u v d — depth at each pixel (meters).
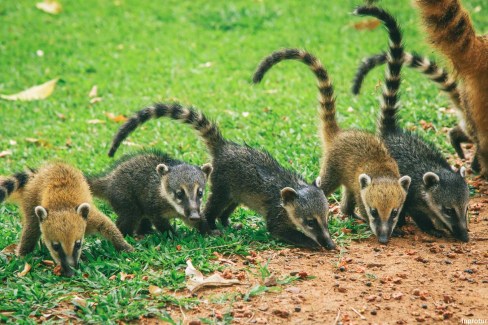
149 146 16.50
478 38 13.02
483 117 13.16
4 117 19.30
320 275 9.91
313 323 8.60
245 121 17.66
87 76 22.17
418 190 11.95
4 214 13.45
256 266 10.30
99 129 18.14
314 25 24.83
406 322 8.59
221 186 12.59
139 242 11.57
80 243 10.55
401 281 9.66
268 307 9.00
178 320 8.78
